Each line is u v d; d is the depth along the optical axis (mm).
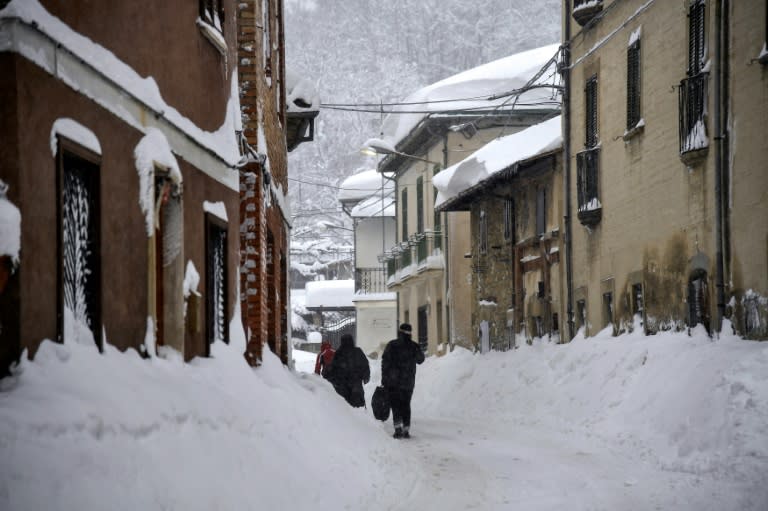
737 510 10852
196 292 11328
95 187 8453
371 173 69188
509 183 33469
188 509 7668
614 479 13719
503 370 30500
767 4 17094
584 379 23547
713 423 15781
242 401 11266
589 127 26359
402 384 20219
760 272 17391
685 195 20438
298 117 25609
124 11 9180
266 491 9586
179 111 11023
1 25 6781
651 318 22141
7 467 5734
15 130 6812
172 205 10953
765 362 16344
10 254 6664
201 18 12023
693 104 19750
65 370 7246
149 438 7805
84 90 8094
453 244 43438
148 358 9664
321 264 97188
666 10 21344
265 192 17141
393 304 66188
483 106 41594
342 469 12477
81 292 8258
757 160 17469
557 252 29234
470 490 12867
